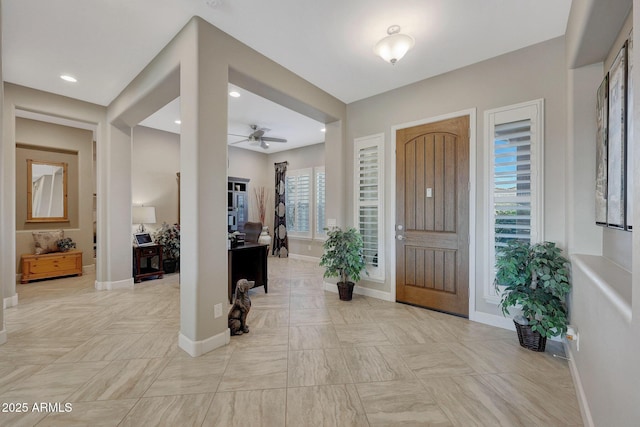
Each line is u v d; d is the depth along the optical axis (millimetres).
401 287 3660
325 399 1798
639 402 879
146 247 4902
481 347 2486
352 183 4137
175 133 6219
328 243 3922
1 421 1596
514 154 2820
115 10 2273
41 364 2191
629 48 1472
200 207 2314
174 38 2613
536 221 2672
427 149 3420
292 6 2229
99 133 4223
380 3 2203
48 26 2467
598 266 1732
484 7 2227
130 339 2623
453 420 1622
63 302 3697
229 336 2562
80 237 5703
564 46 2555
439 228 3336
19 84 3555
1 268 2527
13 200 3576
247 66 2738
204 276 2355
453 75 3213
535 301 2279
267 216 8055
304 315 3252
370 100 3936
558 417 1645
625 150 1495
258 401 1775
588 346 1644
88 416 1637
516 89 2807
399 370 2127
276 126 5594
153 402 1759
